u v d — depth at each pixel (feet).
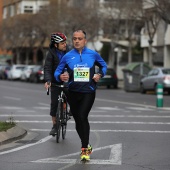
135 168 59.16
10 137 80.12
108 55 405.39
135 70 244.01
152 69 236.22
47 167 59.98
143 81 226.17
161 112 131.23
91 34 343.05
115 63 406.00
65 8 350.64
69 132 90.79
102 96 204.44
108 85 276.62
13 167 60.08
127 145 76.07
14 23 459.32
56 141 79.56
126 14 286.46
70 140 81.30
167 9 227.61
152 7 258.98
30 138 84.23
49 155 67.97
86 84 63.82
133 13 271.08
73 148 73.51
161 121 108.78
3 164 61.93
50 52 81.51
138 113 128.06
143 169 58.65
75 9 343.26
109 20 314.35
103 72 64.90
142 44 344.28
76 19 333.42
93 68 64.28
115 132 90.79
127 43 383.45
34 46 493.36
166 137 84.53
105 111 134.00
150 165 61.00
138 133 89.45
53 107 81.41
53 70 81.41
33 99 184.44
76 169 58.65
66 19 342.03
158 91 147.95
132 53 389.80
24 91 239.09
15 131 84.79
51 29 355.97
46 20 369.30
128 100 179.42
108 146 75.15
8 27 467.11
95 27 325.01
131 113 128.06
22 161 63.82
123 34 341.82
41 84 333.83
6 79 431.84
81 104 64.03
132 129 95.09
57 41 80.74
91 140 81.35
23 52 546.26
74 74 63.93
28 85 312.91
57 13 351.46
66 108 81.71
